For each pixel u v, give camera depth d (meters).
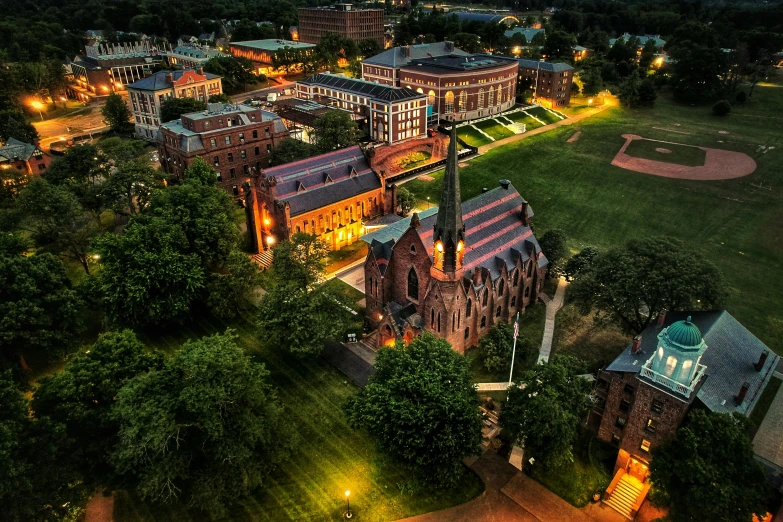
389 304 66.50
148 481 42.16
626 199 117.38
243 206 112.88
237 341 69.19
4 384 43.28
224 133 110.62
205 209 77.00
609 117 180.88
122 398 42.81
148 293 66.75
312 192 89.12
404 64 185.75
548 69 188.62
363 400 47.78
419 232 61.28
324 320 62.75
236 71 198.25
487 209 70.06
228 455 42.97
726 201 115.56
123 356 50.19
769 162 137.38
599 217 109.00
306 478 49.78
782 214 109.06
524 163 137.62
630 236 101.06
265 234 89.94
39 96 183.88
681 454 42.28
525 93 193.12
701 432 41.47
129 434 40.16
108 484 46.66
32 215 77.56
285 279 66.50
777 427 47.34
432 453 44.34
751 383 49.53
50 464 42.56
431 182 125.25
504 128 164.38
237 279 69.19
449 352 50.09
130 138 160.12
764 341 70.81
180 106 140.00
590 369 63.94
